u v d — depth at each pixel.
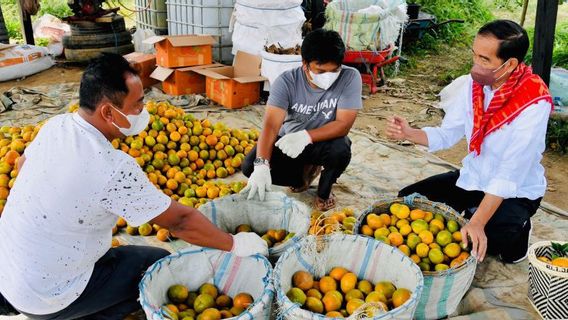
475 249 2.65
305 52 3.29
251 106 6.29
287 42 6.62
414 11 9.34
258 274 2.62
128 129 2.15
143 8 8.44
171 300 2.62
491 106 2.79
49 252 2.15
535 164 3.02
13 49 7.24
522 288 3.06
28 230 2.12
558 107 5.80
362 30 6.95
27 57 7.28
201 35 6.70
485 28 2.59
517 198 3.06
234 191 3.78
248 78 6.16
